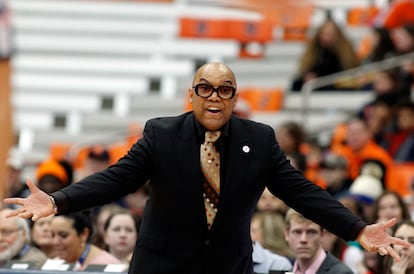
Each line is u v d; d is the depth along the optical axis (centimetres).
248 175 1178
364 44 3303
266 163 1188
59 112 3575
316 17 3600
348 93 3084
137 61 3656
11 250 1678
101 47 3716
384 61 2973
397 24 3141
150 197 1193
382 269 1658
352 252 1855
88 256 1705
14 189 2542
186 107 3275
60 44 3722
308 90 3089
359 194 2219
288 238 1574
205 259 1179
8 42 2525
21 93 3616
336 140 2847
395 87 2831
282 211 1873
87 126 3512
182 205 1170
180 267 1178
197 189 1170
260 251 1598
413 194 2323
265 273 1409
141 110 3516
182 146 1176
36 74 3659
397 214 1906
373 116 2797
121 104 3566
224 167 1178
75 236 1692
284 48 3538
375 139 2781
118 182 1170
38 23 3766
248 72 3512
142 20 3781
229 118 1186
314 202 1180
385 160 2542
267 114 3189
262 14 3575
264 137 1196
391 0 3319
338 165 2464
